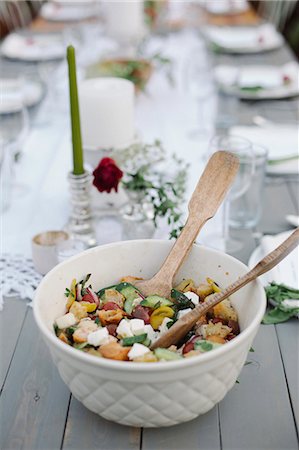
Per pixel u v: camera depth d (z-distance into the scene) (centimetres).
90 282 86
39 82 199
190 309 80
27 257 113
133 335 75
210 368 66
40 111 190
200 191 90
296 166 146
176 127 174
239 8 299
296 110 184
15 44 240
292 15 342
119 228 123
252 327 69
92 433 74
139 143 129
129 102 131
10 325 95
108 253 87
